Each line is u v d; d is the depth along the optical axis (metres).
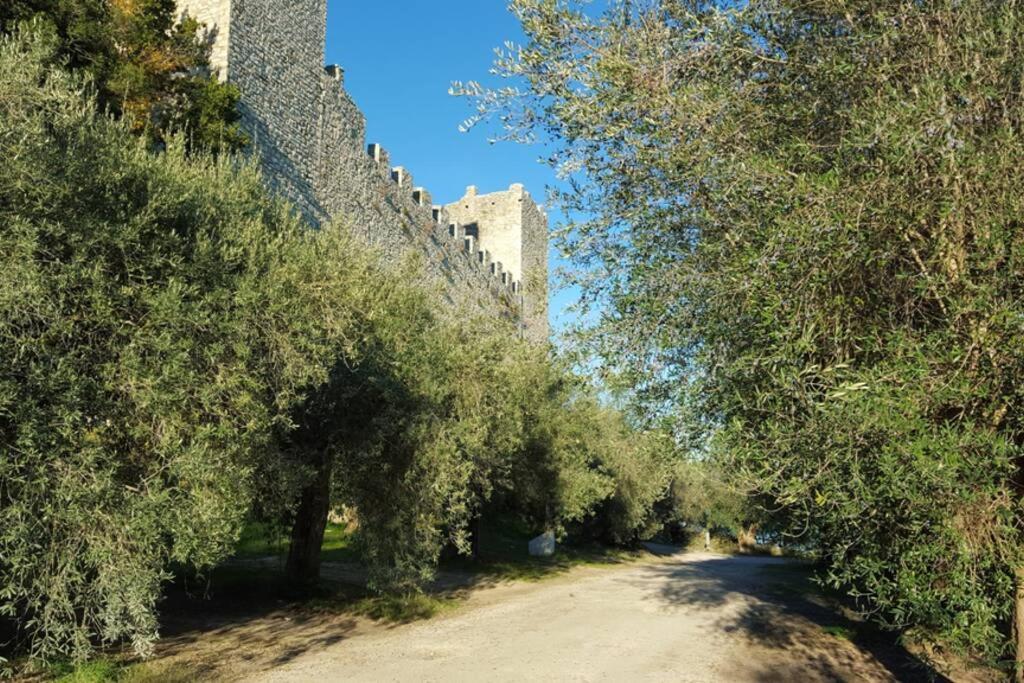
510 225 58.00
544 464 25.16
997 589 4.73
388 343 13.18
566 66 6.68
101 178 7.34
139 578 6.81
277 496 11.38
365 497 13.85
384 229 35.50
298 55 29.92
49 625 6.96
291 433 12.55
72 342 6.90
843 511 4.79
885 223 4.79
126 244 7.32
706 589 24.09
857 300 5.11
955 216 4.70
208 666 9.70
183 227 8.63
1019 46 4.90
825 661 12.25
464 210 59.00
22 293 6.24
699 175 5.87
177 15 25.92
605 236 7.10
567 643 13.09
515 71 6.89
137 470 7.23
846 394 4.43
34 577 6.67
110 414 6.97
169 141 10.66
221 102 21.41
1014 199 4.57
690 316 6.56
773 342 5.37
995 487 4.40
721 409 6.44
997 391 4.46
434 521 14.16
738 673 10.98
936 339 4.58
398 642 12.53
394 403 13.20
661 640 13.87
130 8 19.75
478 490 19.64
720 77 6.29
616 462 37.59
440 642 12.73
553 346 7.23
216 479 7.29
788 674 11.05
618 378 6.90
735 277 5.39
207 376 7.64
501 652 11.97
